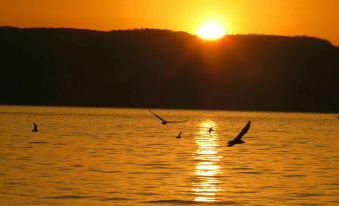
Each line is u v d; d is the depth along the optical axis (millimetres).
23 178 76750
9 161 91812
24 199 65438
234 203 65188
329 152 113312
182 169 86312
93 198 66375
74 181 75375
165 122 90250
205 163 93062
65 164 89438
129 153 104875
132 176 79562
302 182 77062
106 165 89000
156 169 85750
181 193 69500
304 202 65938
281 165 92125
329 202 66062
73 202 64500
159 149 112750
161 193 69312
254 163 94062
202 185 74250
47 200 65188
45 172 81562
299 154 108688
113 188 71562
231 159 98812
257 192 70812
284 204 64938
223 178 79312
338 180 78625
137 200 65812
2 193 68062
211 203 65188
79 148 112438
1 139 129250
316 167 90500
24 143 120500
